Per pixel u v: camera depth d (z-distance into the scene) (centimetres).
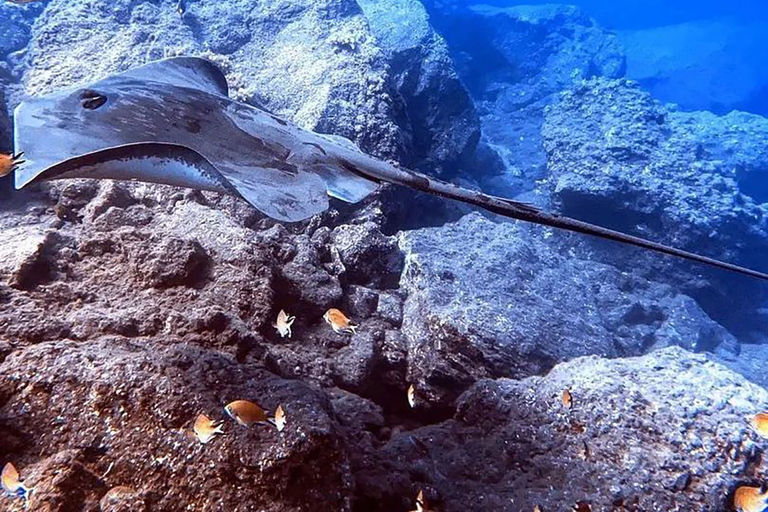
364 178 133
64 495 81
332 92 272
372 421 152
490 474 133
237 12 327
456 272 212
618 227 366
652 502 117
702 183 360
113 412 92
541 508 119
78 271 143
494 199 124
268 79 294
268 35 323
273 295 156
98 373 95
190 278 148
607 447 129
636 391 137
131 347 109
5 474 78
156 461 89
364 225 215
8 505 78
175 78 163
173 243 148
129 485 87
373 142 265
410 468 130
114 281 143
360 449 129
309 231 220
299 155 130
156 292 141
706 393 135
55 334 112
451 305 192
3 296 120
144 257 146
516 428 140
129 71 155
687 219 342
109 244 151
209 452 91
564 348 191
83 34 264
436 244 233
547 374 170
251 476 90
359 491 113
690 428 127
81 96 120
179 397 96
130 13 286
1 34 281
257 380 108
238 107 134
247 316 147
